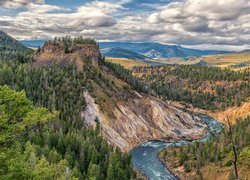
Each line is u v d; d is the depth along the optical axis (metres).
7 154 21.58
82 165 107.44
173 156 145.75
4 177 20.00
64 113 151.75
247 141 132.25
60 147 113.50
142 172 128.38
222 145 128.62
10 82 169.62
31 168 25.03
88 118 165.62
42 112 23.25
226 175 110.62
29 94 161.38
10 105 21.89
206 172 121.00
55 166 31.94
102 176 101.94
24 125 22.11
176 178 124.69
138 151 158.25
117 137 166.62
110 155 111.25
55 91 171.50
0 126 21.11
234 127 158.88
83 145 115.19
